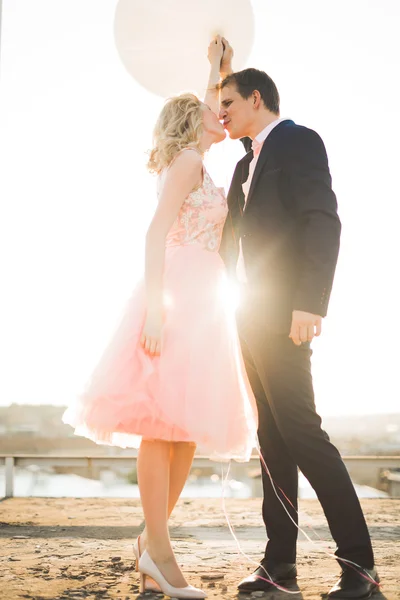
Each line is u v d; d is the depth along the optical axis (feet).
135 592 7.28
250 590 7.45
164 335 7.36
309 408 7.35
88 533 11.69
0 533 11.73
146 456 7.31
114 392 7.20
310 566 8.85
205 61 9.59
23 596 7.06
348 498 7.18
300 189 7.47
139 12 9.44
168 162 7.80
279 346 7.41
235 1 9.36
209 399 7.19
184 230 7.77
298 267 7.57
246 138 9.29
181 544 10.59
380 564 8.79
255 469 18.44
